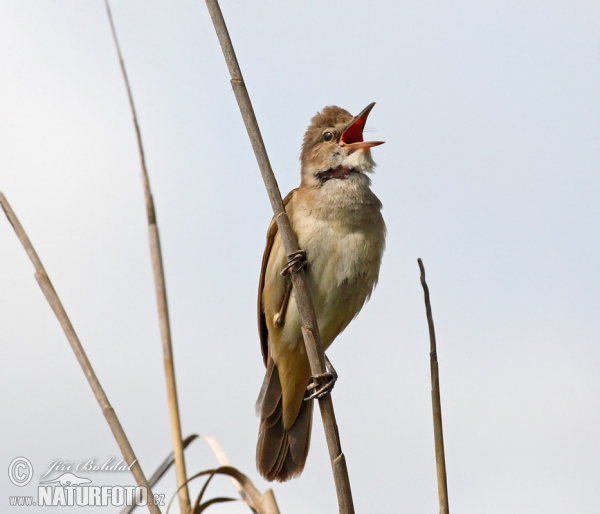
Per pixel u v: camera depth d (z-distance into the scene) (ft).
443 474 19.90
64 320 21.22
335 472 22.15
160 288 22.16
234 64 23.29
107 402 20.77
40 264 21.63
